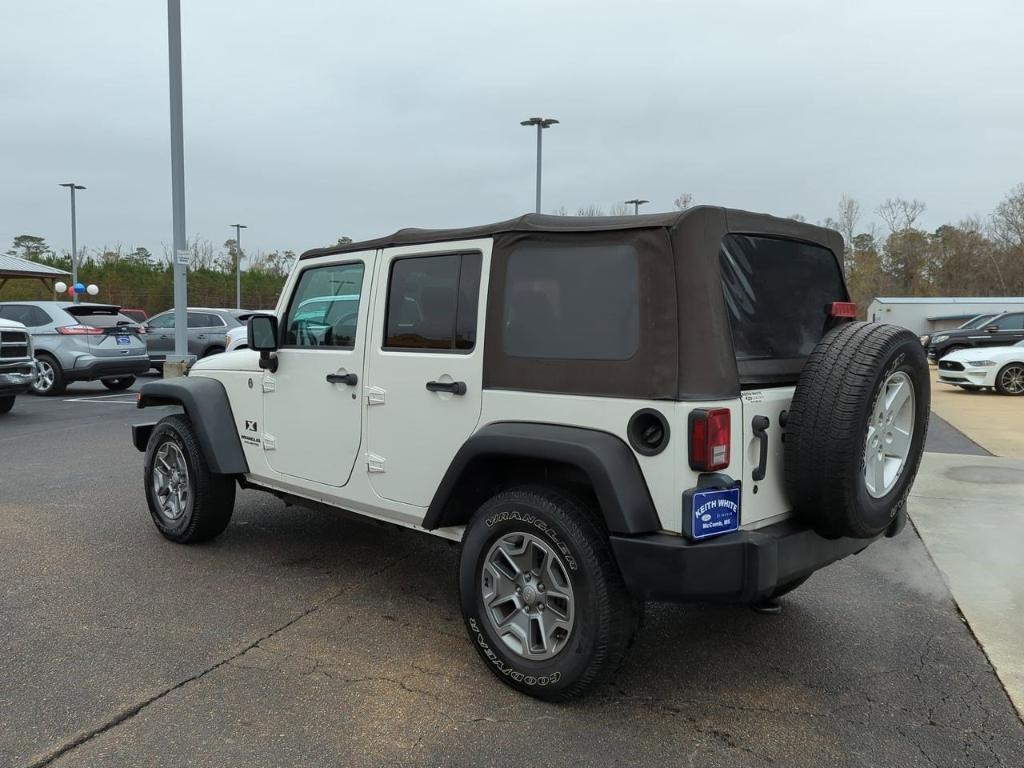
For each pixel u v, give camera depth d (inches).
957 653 146.9
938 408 539.2
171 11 587.8
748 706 126.1
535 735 116.3
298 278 175.6
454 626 156.7
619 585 118.6
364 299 157.0
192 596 171.0
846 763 110.1
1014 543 213.8
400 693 128.6
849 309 148.4
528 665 125.2
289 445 176.7
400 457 149.9
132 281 1706.4
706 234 115.6
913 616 165.0
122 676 133.2
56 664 137.3
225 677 133.3
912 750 113.6
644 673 137.7
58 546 205.3
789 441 119.9
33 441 368.2
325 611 163.6
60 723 117.7
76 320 565.3
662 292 114.2
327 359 164.6
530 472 136.6
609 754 111.6
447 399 139.9
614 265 119.9
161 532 210.1
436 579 184.1
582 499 124.8
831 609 168.9
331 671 136.2
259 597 170.9
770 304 133.3
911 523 232.8
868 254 2411.4
